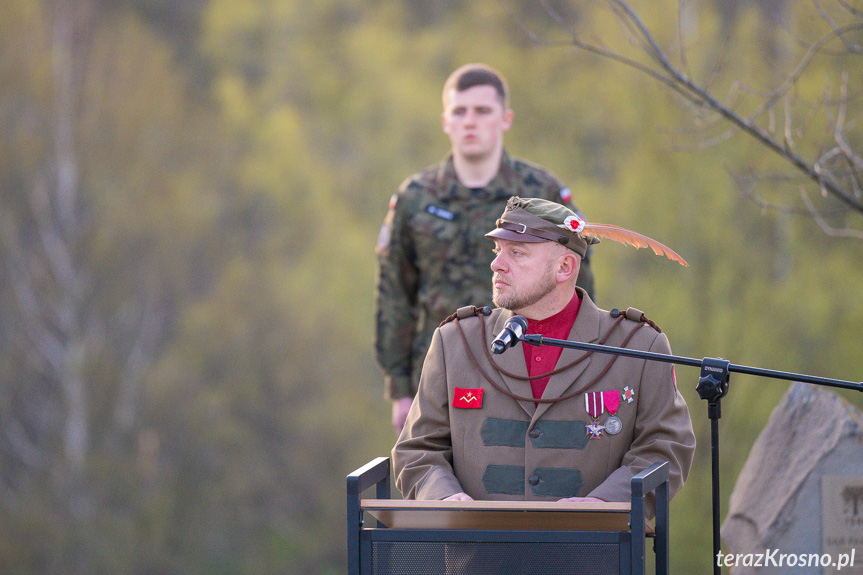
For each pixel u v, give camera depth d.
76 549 73.38
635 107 48.06
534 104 63.47
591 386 10.68
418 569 9.03
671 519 41.38
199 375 82.06
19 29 81.06
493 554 8.92
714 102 17.50
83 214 81.19
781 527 13.76
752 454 14.45
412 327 17.86
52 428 77.00
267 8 87.00
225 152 84.88
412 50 78.50
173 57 91.88
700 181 46.19
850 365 44.44
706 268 46.44
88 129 82.31
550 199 17.38
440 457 11.00
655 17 46.59
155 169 83.56
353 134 79.31
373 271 76.75
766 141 17.36
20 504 74.31
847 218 31.66
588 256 16.05
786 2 46.38
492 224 17.20
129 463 78.12
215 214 84.88
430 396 11.25
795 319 45.72
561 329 10.91
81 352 77.44
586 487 10.52
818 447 13.83
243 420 81.44
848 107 28.81
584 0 65.75
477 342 11.17
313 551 78.88
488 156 17.27
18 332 77.88
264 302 81.81
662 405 10.64
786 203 44.44
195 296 85.00
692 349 45.41
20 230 79.69
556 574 8.81
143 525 76.62
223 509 79.62
